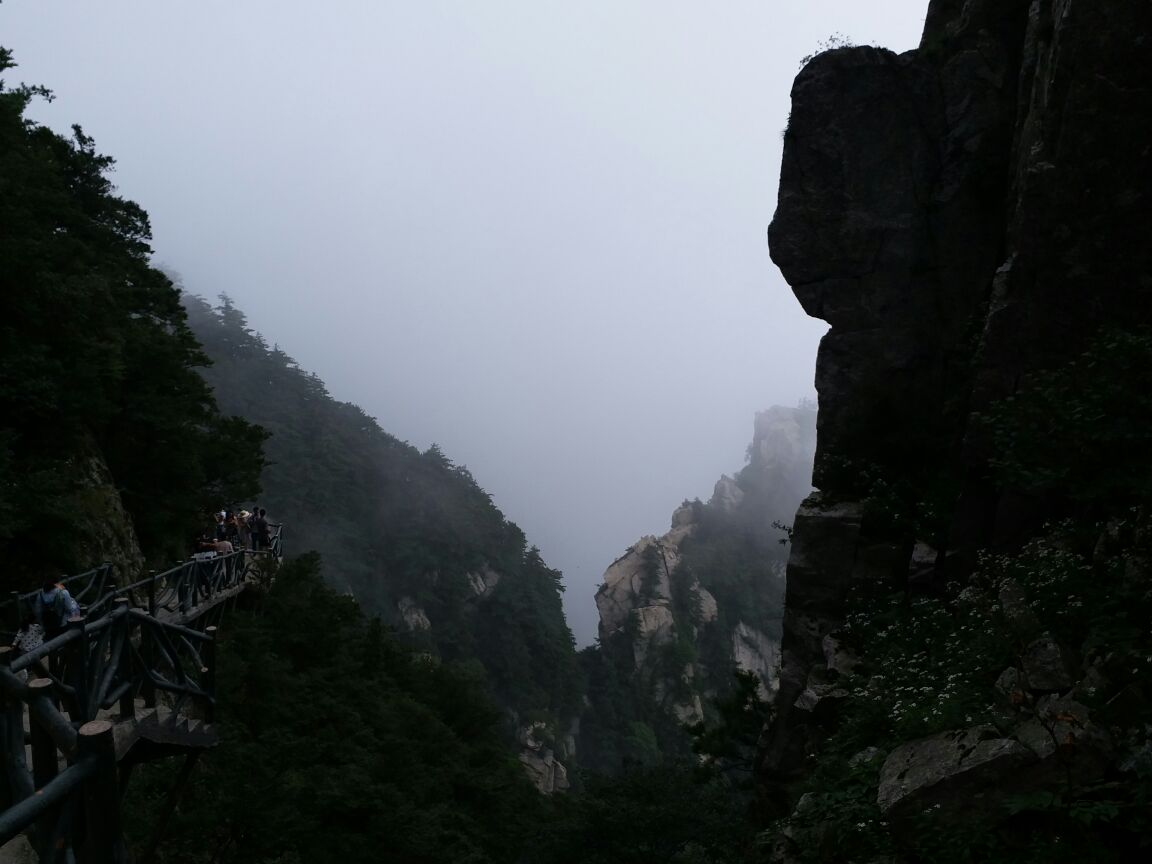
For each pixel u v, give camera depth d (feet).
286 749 55.72
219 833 42.34
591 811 55.77
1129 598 21.77
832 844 21.29
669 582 477.36
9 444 44.50
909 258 43.91
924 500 40.32
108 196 83.66
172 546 71.97
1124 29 30.40
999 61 42.83
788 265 45.98
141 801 37.24
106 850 8.79
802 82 45.83
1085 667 21.13
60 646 15.37
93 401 49.83
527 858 80.28
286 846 46.39
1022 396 27.12
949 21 47.21
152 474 69.10
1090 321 32.17
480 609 410.72
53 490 43.01
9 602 29.89
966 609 30.91
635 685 415.64
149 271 86.48
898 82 44.55
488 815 82.43
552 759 314.35
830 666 37.32
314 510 403.54
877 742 26.25
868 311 44.47
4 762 11.71
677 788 56.39
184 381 75.87
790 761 38.99
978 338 40.19
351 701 81.71
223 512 77.05
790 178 46.01
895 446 43.73
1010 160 40.60
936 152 44.09
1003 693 22.03
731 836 50.42
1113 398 23.16
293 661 81.87
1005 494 33.24
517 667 376.68
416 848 56.18
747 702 57.00
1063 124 31.76
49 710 10.21
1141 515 23.90
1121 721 17.83
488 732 119.14
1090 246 31.89
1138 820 15.80
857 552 40.70
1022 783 18.20
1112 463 23.56
